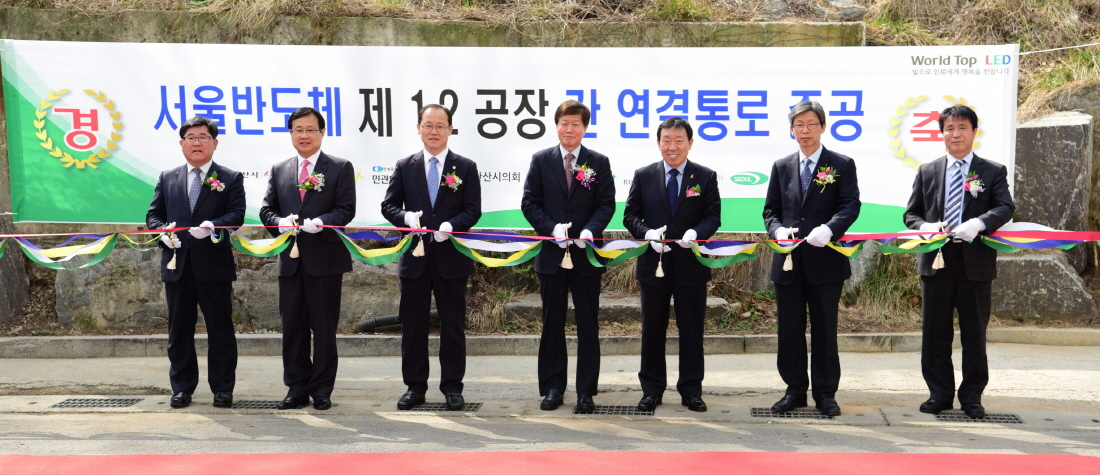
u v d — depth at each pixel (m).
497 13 6.68
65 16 6.26
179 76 5.92
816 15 7.41
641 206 4.57
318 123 4.53
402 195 4.59
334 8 6.43
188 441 3.94
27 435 4.05
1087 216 6.94
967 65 5.73
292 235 4.42
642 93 5.92
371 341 6.07
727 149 5.93
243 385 5.18
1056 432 4.05
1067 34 8.02
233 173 4.65
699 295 4.47
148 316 6.34
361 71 5.94
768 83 5.87
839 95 5.84
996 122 5.72
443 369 4.59
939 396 4.39
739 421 4.27
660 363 4.54
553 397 4.52
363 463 3.59
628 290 6.71
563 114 4.41
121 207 6.02
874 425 4.19
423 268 4.47
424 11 6.65
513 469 3.49
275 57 5.92
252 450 3.79
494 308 6.37
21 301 6.44
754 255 4.43
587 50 5.91
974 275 4.21
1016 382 5.10
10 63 5.89
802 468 3.50
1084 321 6.41
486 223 6.04
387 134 5.98
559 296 4.50
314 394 4.55
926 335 4.40
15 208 6.00
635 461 3.60
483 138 5.99
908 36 7.57
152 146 5.96
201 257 4.47
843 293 6.55
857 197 4.34
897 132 5.82
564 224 4.39
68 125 5.95
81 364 5.75
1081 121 6.65
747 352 6.07
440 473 3.45
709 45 6.34
